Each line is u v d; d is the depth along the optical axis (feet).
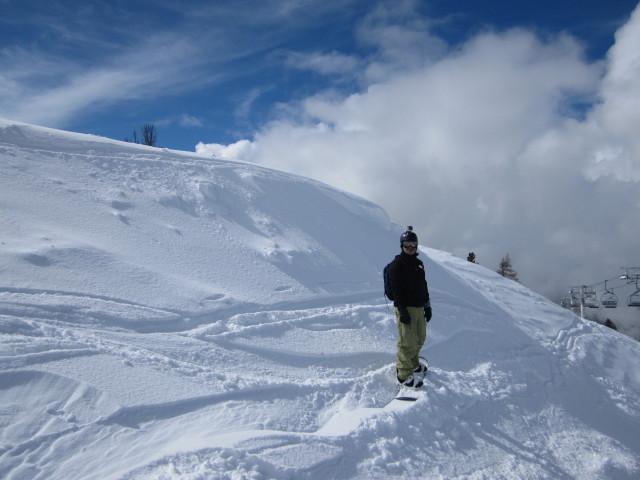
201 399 11.51
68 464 8.79
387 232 29.76
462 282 28.14
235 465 9.54
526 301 30.37
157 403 10.85
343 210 28.96
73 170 20.98
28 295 12.95
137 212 19.86
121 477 8.63
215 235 20.66
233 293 17.07
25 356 10.69
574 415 18.12
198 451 9.59
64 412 9.82
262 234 22.29
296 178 30.12
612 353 26.40
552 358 22.17
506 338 22.13
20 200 17.40
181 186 23.17
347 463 10.98
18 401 9.70
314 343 16.03
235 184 25.38
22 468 8.43
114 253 16.47
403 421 13.03
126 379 11.21
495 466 13.10
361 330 17.90
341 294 20.36
